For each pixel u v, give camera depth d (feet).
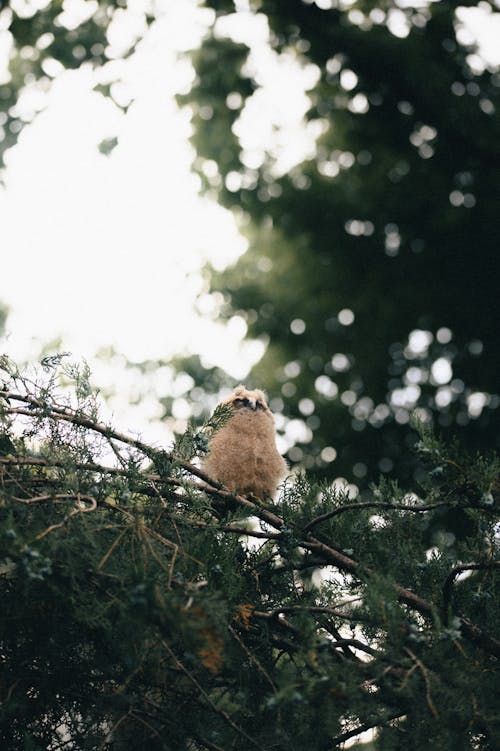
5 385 12.21
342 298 34.71
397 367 34.24
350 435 33.63
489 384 32.81
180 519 12.02
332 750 12.16
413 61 32.40
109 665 11.55
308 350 35.22
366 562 13.01
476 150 33.04
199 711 11.69
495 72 33.19
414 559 13.48
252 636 12.47
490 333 33.32
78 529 10.58
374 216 34.53
